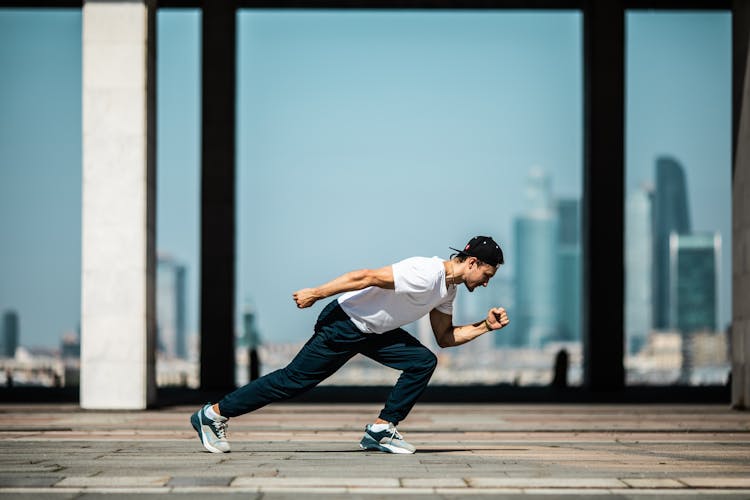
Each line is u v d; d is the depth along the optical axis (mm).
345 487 5500
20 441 8438
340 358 6824
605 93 26359
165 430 9891
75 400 17750
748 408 14086
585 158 26984
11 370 25812
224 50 26203
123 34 13594
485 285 6746
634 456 7281
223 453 7145
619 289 26250
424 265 6531
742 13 14219
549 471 6199
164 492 5320
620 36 26344
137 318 13531
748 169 13961
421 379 7051
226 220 26156
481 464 6562
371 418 12156
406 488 5473
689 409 14516
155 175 14125
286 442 8383
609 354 26062
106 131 13562
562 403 16734
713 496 5324
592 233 26391
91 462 6625
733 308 14406
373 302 6652
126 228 13523
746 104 14102
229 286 26062
